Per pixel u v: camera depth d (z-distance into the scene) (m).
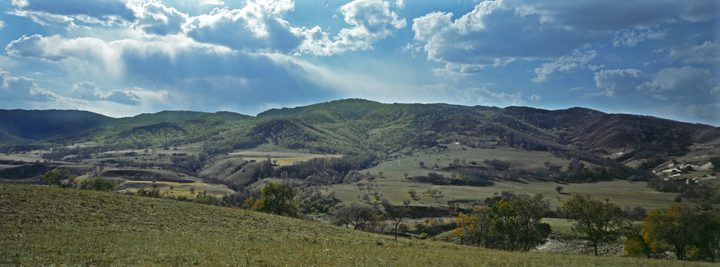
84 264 20.44
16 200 34.81
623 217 63.06
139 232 31.64
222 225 39.69
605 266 31.62
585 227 65.25
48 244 24.06
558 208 168.25
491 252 40.47
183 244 28.33
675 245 54.31
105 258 21.94
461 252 37.47
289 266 23.36
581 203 63.88
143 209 40.50
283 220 48.88
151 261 22.20
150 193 69.19
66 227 29.75
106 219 34.31
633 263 34.78
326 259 26.78
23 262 19.94
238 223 41.88
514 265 29.17
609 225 63.59
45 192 40.03
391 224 126.62
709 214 53.16
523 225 70.12
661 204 194.00
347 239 41.12
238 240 33.22
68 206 36.09
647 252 59.78
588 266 30.61
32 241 24.34
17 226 27.70
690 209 54.34
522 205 67.44
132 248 25.16
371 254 30.98
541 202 70.81
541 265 29.83
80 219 32.78
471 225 83.75
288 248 30.80
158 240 29.05
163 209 42.22
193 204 49.28
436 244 45.41
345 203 198.38
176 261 22.41
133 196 49.09
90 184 95.31
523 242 71.12
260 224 43.12
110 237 28.19
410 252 34.12
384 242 41.53
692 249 58.22
